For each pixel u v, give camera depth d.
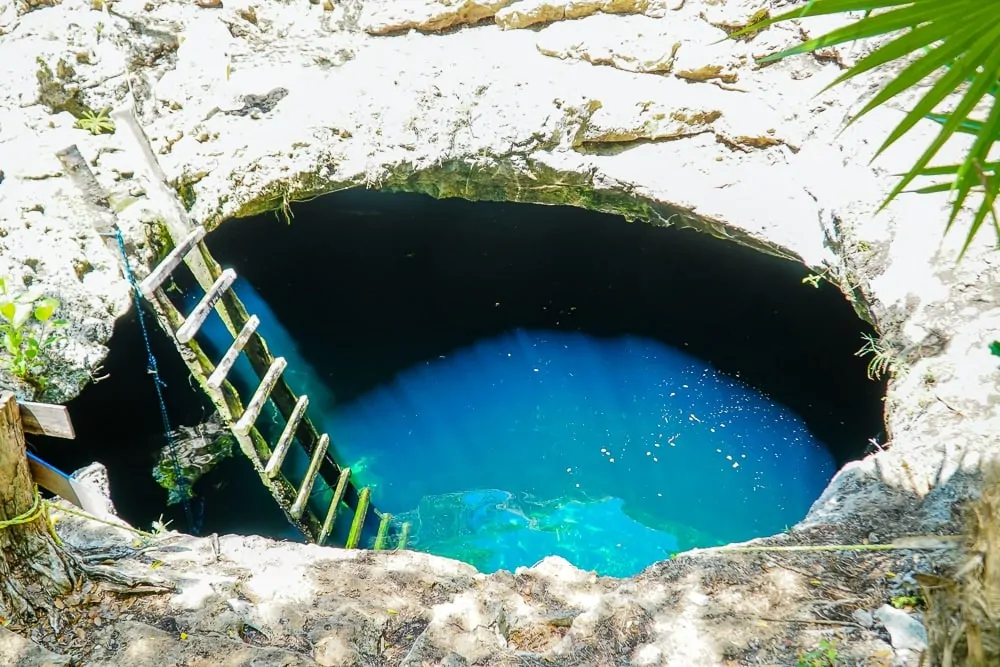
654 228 6.79
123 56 6.59
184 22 6.98
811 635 2.94
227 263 6.85
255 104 6.58
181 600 3.13
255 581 3.32
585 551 5.70
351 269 7.46
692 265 6.87
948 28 1.48
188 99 6.52
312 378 7.03
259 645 2.97
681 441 6.45
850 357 5.68
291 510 5.05
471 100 6.60
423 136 6.53
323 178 6.46
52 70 6.21
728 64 6.55
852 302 5.27
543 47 6.85
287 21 7.19
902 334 4.62
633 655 2.91
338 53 7.00
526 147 6.44
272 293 7.24
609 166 6.42
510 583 3.40
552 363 7.29
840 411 5.78
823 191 5.83
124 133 5.07
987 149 1.57
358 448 6.61
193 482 5.73
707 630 2.99
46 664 2.79
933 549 3.25
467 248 7.59
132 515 5.23
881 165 5.63
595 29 6.86
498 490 6.27
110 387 5.34
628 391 6.95
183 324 4.55
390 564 3.50
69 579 3.09
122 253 5.16
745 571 3.29
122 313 5.16
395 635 3.07
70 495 3.09
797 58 6.55
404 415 6.90
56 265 5.09
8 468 2.85
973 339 4.40
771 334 6.50
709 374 6.84
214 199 6.15
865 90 6.16
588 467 6.41
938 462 3.78
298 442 6.07
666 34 6.69
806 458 5.98
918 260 4.93
